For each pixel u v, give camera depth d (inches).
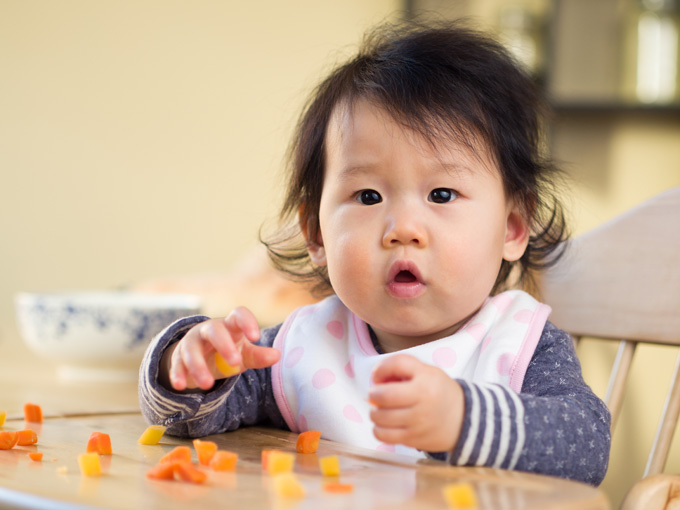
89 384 47.5
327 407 31.4
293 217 37.6
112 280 100.9
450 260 29.4
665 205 34.9
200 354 24.0
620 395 34.1
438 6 97.9
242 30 103.3
